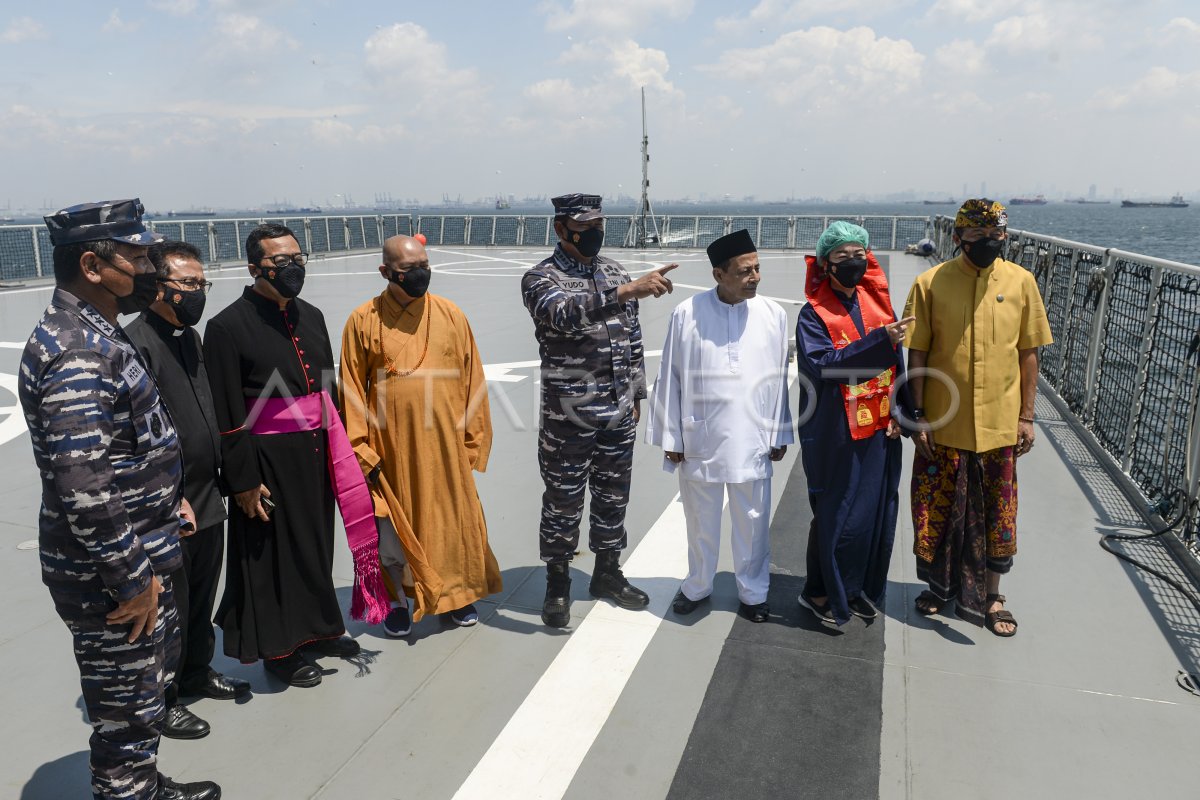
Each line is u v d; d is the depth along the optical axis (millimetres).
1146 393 4520
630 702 2689
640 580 3643
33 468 5086
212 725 2602
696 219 24266
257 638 2758
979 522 3049
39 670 2893
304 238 21422
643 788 2271
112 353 1858
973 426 2967
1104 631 3088
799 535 4105
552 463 3178
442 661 2982
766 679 2814
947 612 3289
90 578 1884
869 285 3160
